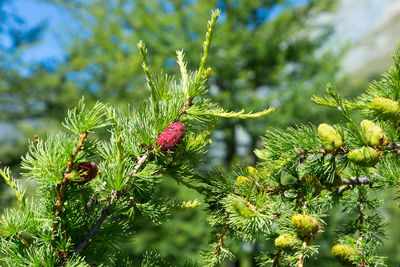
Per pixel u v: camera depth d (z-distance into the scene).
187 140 0.63
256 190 0.59
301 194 0.60
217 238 0.63
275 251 0.61
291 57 4.14
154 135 0.58
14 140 3.06
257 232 0.58
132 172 0.57
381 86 0.62
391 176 0.61
